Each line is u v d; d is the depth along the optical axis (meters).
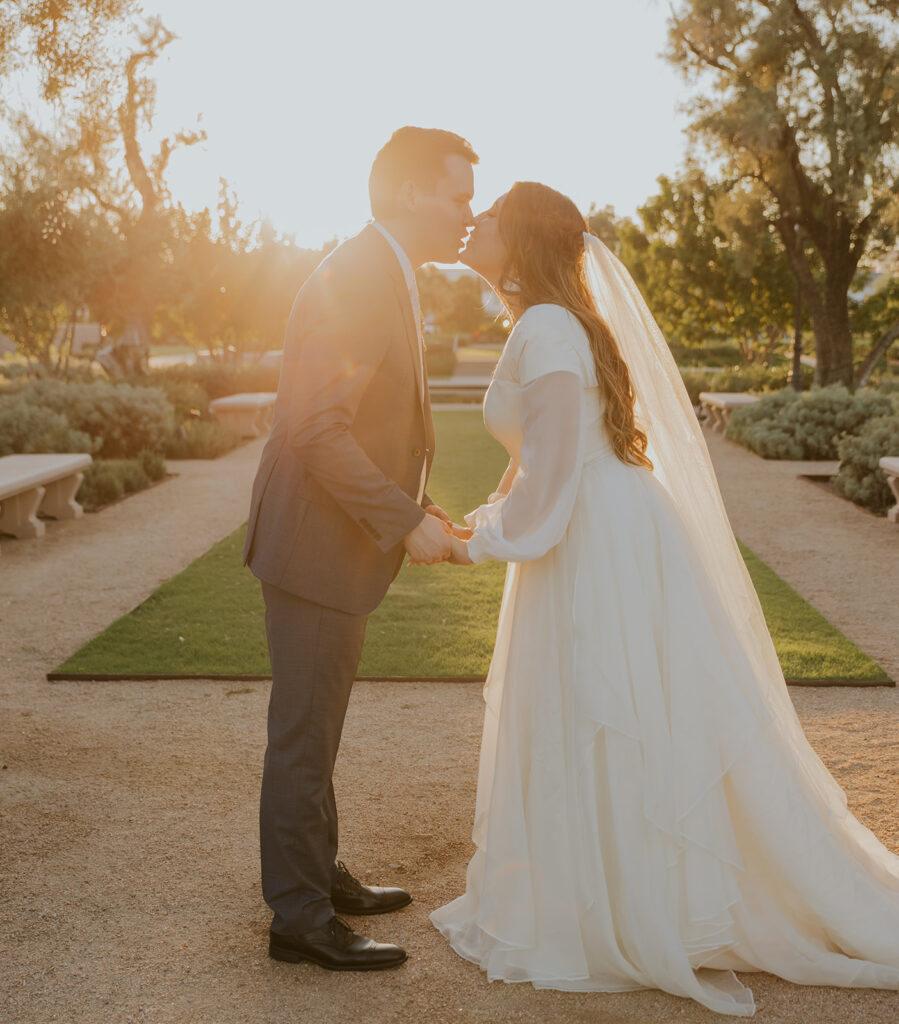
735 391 27.39
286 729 2.38
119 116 17.95
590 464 2.40
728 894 2.28
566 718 2.33
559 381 2.29
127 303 22.19
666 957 2.23
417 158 2.31
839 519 9.12
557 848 2.31
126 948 2.48
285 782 2.39
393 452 2.37
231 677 4.68
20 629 5.64
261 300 25.67
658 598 2.36
